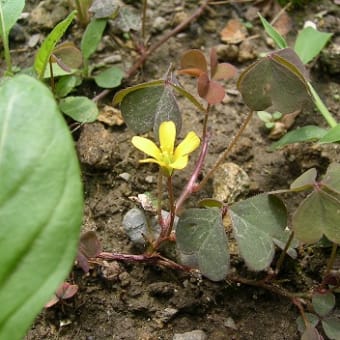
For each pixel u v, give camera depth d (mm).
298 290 82
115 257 80
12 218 48
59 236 49
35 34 109
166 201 88
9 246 48
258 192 90
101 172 91
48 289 48
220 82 104
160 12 113
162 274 82
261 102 78
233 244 84
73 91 101
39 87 51
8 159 49
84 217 88
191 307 80
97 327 78
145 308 79
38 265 48
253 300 81
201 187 85
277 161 95
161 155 69
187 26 111
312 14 116
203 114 100
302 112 100
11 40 108
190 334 77
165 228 78
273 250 70
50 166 49
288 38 112
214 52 85
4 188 48
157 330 78
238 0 116
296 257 83
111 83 99
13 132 49
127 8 112
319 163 94
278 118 99
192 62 86
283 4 116
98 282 81
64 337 77
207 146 87
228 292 81
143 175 92
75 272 81
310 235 69
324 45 103
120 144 95
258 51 110
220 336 78
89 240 73
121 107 80
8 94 50
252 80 78
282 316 80
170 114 79
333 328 74
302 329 76
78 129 95
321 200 69
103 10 99
